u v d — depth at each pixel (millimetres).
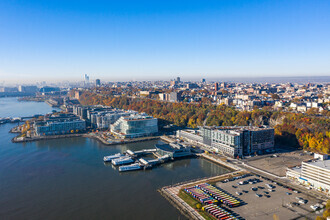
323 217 194125
